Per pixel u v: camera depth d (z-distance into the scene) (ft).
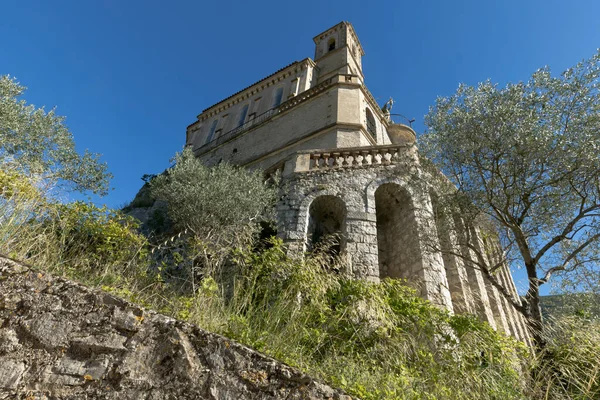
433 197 33.42
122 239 21.01
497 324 32.96
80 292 10.58
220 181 36.24
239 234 27.86
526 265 24.32
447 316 20.89
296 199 36.06
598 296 24.75
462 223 30.27
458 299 32.37
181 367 9.64
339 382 12.03
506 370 15.84
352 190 36.19
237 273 21.48
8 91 34.96
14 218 16.28
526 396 14.64
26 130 35.50
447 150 28.96
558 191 24.61
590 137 22.22
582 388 13.51
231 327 13.74
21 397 8.75
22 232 16.56
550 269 23.90
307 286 19.42
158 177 42.52
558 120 24.03
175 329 10.34
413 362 16.48
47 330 9.76
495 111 26.35
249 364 9.95
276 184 39.29
